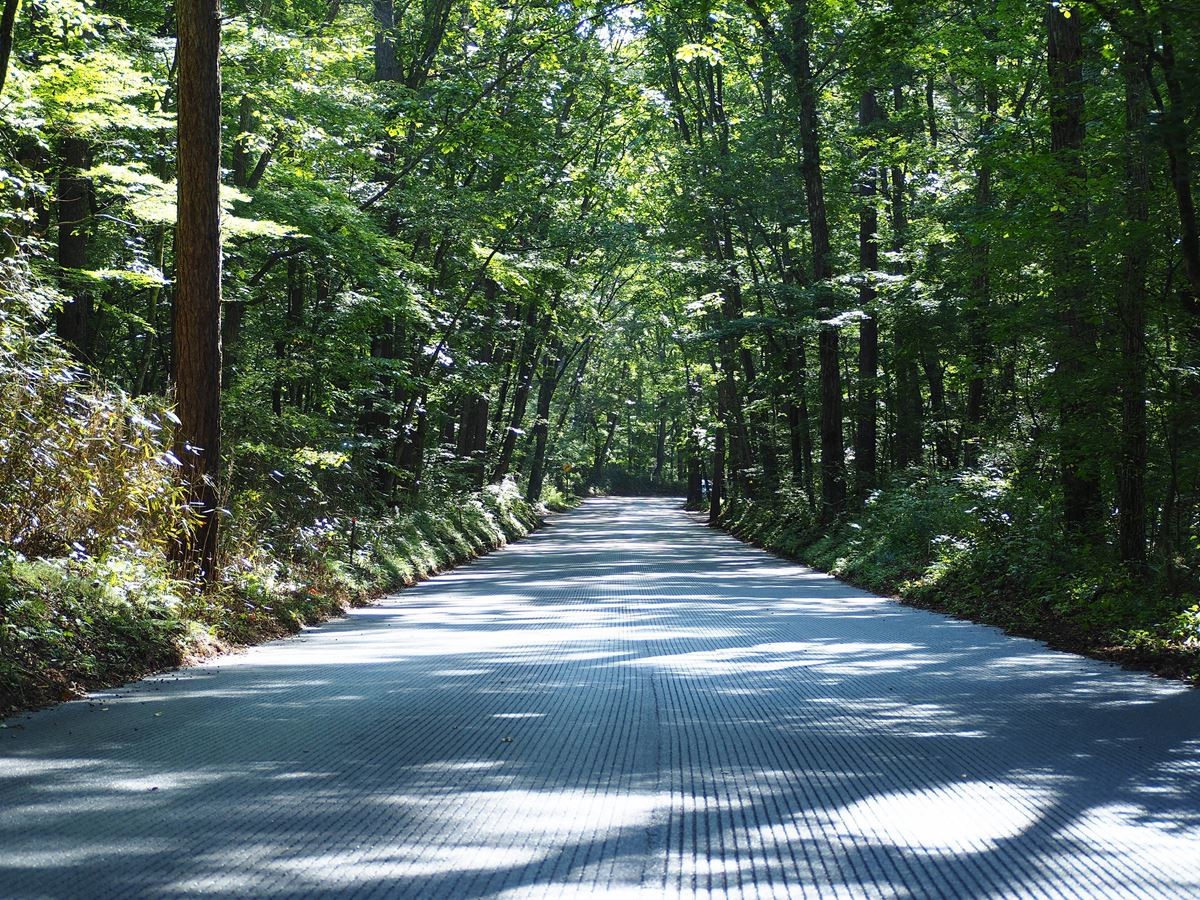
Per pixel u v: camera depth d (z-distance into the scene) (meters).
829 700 7.67
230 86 19.06
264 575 13.22
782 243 34.09
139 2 19.75
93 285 16.38
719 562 25.72
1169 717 7.09
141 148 18.22
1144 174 12.26
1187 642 9.62
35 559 9.56
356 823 4.59
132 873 3.92
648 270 44.62
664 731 6.58
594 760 5.81
